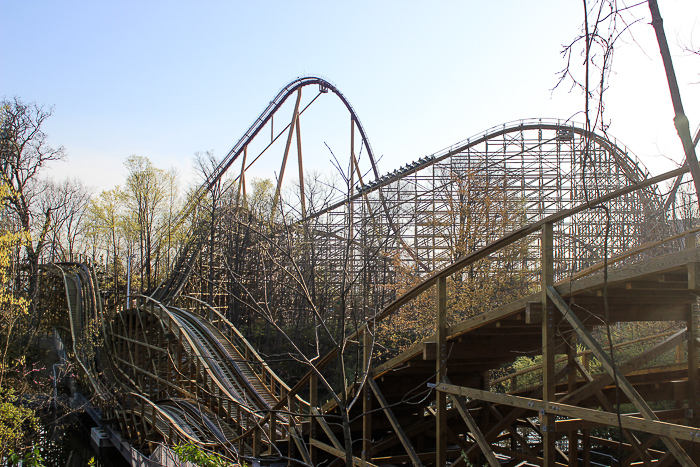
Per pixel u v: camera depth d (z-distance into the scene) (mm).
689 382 8773
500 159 29016
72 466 20234
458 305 20812
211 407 18719
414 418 11750
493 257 21250
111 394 22500
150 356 23672
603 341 19219
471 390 7488
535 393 10344
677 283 6840
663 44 3242
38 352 34625
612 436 13625
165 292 29531
